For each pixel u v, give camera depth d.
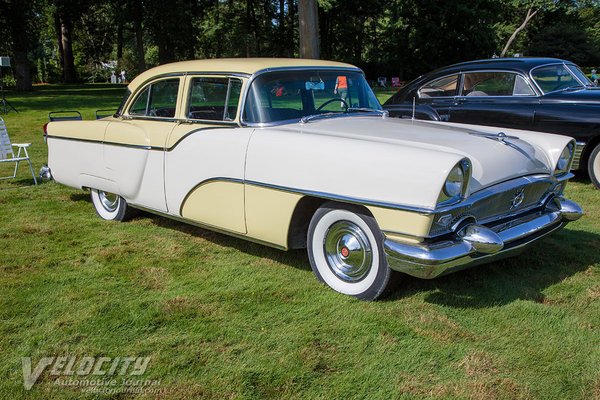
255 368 2.88
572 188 6.91
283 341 3.14
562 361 2.91
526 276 4.07
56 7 32.50
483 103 7.64
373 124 4.20
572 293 3.77
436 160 3.13
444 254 3.12
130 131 4.90
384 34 41.72
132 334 3.25
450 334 3.20
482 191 3.38
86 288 3.91
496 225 3.63
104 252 4.65
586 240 4.90
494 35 37.94
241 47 39.06
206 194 4.32
